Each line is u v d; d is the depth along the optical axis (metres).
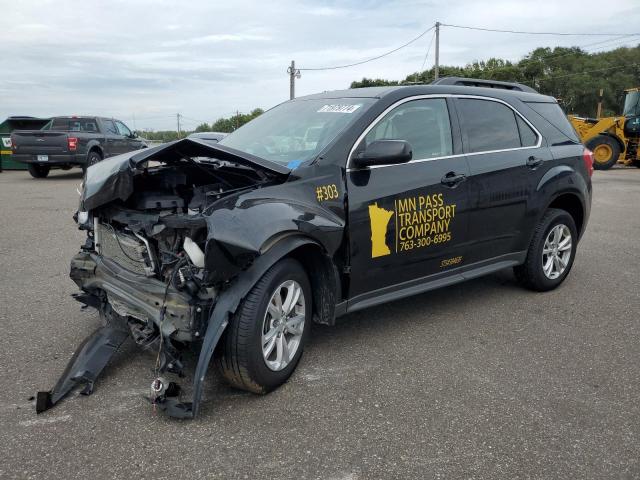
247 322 3.09
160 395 3.02
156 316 3.10
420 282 4.28
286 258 3.33
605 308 5.01
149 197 3.53
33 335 4.14
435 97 4.42
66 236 7.64
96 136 15.80
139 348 3.94
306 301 3.54
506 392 3.43
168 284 3.08
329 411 3.17
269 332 3.28
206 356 2.93
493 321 4.64
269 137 4.24
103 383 3.45
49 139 14.91
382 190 3.85
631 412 3.22
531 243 5.18
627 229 8.87
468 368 3.75
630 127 20.70
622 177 18.23
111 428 2.96
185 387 3.41
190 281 2.98
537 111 5.30
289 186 3.46
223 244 2.88
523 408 3.24
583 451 2.83
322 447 2.82
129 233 3.41
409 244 4.05
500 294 5.38
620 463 2.74
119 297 3.38
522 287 5.56
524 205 4.93
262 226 3.07
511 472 2.65
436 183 4.18
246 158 3.40
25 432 2.90
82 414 3.09
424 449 2.82
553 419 3.12
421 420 3.09
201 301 3.02
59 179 16.09
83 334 4.17
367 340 4.20
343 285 3.73
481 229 4.61
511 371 3.72
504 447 2.85
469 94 4.70
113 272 3.53
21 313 4.57
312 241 3.38
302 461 2.71
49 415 3.07
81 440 2.84
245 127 4.76
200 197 3.59
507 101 5.03
